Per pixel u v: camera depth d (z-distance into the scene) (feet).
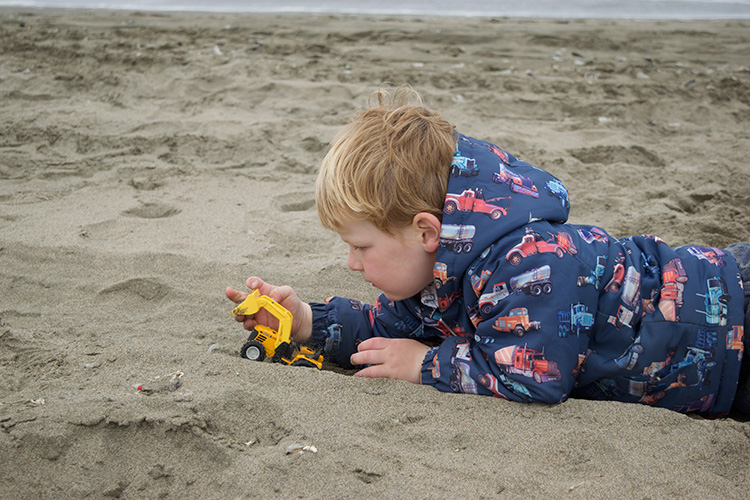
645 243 6.93
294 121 16.60
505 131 16.56
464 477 5.33
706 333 6.37
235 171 13.53
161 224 10.78
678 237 10.78
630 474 5.41
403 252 6.20
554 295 5.97
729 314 6.44
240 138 15.20
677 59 26.35
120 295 8.54
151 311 8.27
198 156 14.51
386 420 5.97
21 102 17.85
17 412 5.93
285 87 19.81
